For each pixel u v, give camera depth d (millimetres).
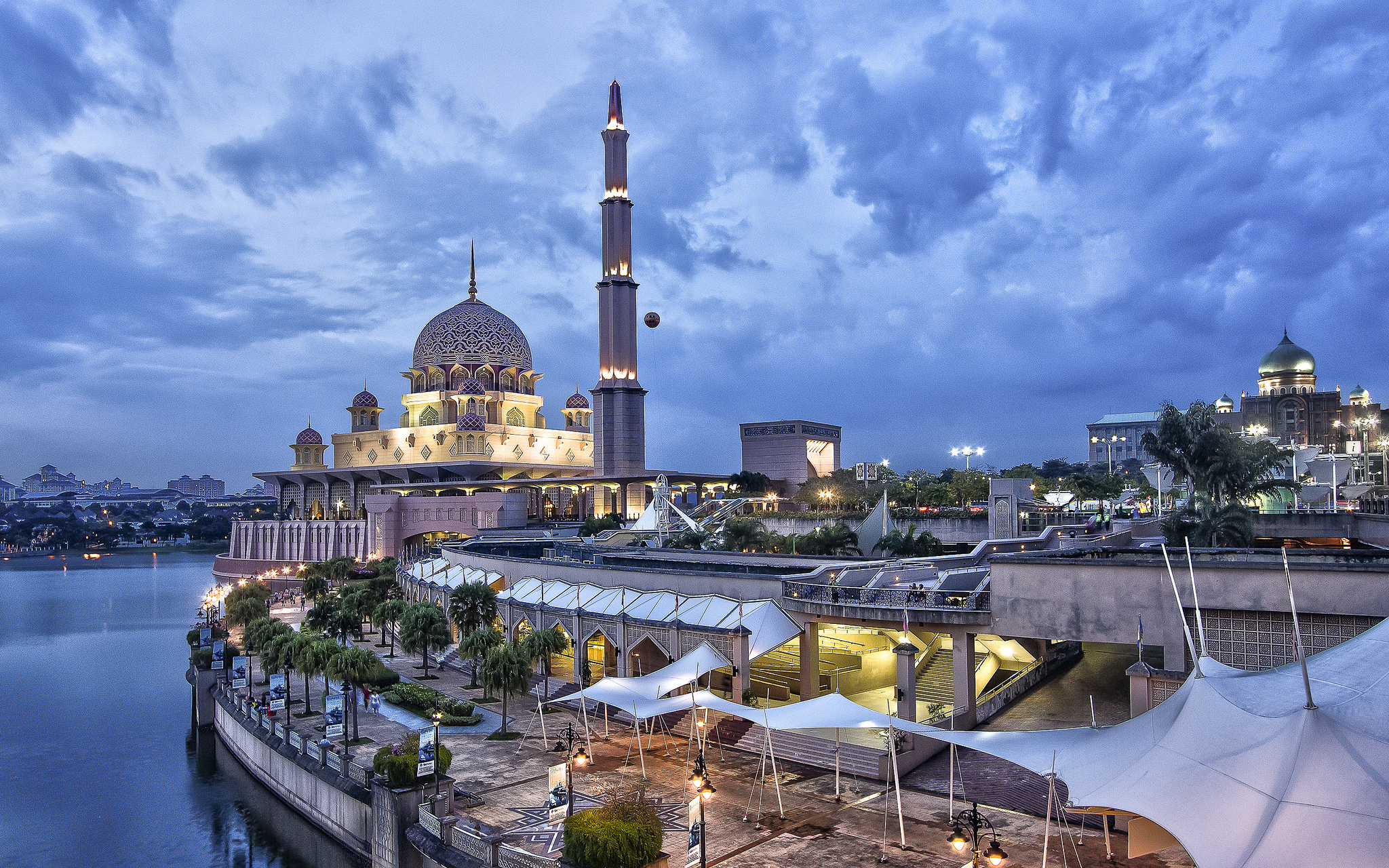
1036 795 45500
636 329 187250
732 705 46750
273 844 52094
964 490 136375
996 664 68938
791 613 59656
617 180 185750
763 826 42688
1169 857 37500
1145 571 46188
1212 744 28812
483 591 76812
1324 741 26047
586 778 50656
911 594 55156
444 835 40594
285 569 181375
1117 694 60750
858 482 167375
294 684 77688
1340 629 40969
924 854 38906
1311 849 23266
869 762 49594
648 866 34875
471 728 62438
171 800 59438
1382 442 154500
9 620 147250
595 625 69688
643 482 178375
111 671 103750
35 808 58156
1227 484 86562
